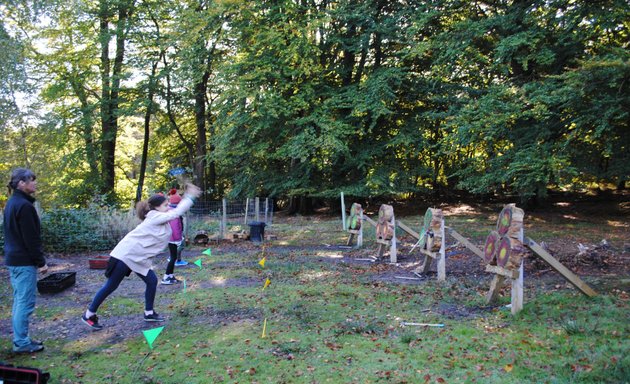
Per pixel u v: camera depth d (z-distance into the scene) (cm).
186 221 1319
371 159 1980
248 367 434
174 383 404
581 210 1834
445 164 2089
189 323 577
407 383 395
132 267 552
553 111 1195
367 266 957
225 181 2844
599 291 640
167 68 2305
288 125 1938
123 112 2230
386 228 997
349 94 1847
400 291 721
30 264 475
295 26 1780
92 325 543
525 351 450
